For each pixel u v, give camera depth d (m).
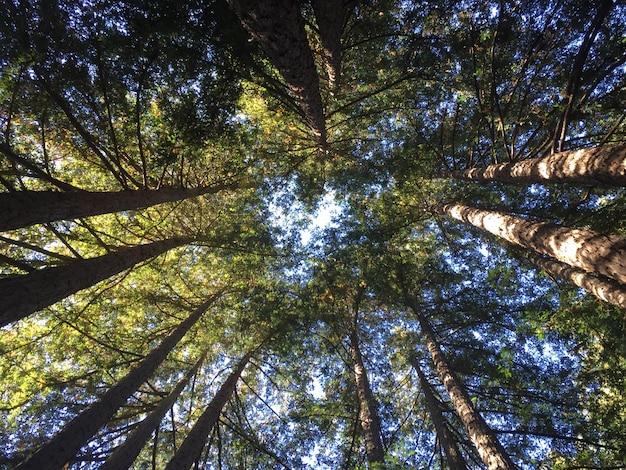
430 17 6.86
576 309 7.04
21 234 7.52
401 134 9.82
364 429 8.60
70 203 4.91
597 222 7.46
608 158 4.55
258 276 10.84
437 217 11.46
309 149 10.43
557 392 8.38
